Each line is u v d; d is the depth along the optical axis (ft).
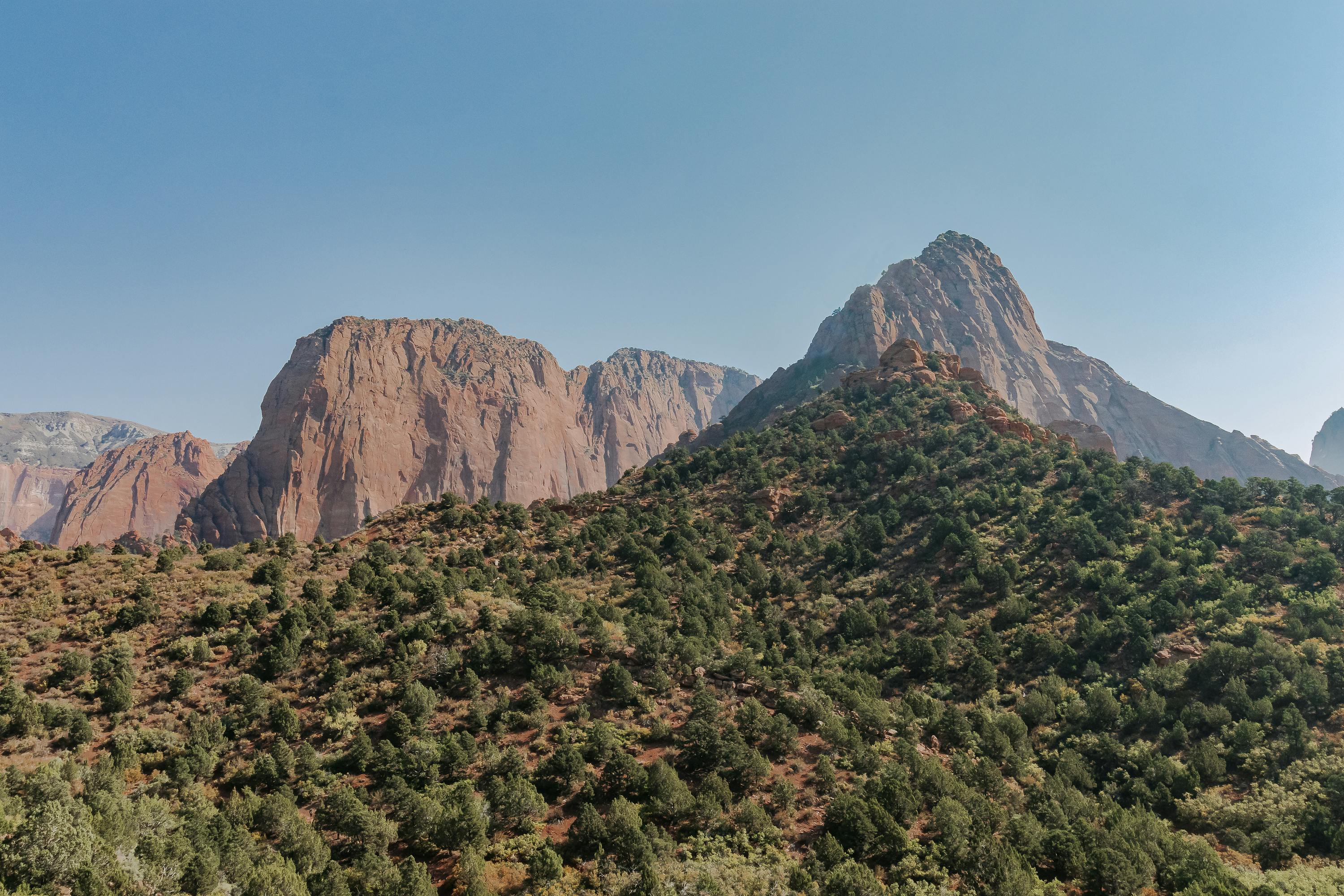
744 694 192.95
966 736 187.01
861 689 207.10
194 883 105.60
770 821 141.59
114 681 164.35
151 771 145.79
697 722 161.99
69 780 133.28
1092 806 164.25
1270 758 179.63
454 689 178.50
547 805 142.72
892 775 158.40
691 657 198.18
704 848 132.77
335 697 168.35
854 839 138.51
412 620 204.95
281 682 177.17
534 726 167.84
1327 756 175.83
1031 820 146.72
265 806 129.90
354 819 128.77
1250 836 159.74
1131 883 129.39
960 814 141.28
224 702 168.76
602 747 157.28
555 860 122.83
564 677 181.88
